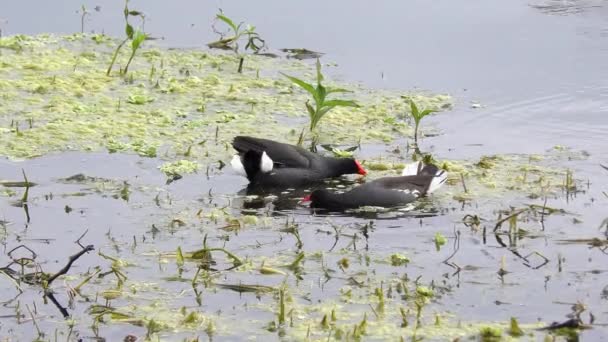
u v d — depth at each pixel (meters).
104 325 23.86
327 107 40.19
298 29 50.12
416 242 29.12
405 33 49.66
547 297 25.48
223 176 34.47
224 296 25.48
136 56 46.88
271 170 34.00
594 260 27.69
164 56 47.00
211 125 39.06
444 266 27.44
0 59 45.19
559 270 27.06
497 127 39.19
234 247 28.53
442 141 37.94
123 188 32.81
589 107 40.75
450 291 25.84
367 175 35.19
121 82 43.44
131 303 25.00
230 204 32.12
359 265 27.44
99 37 48.56
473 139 38.03
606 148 36.81
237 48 48.25
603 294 25.61
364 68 45.53
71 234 29.12
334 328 23.75
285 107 41.38
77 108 39.84
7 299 25.11
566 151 36.59
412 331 23.62
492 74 44.47
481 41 48.50
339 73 45.06
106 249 28.14
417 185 32.81
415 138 38.22
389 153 36.91
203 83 43.66
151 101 41.34
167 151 36.31
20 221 29.92
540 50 47.16
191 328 23.75
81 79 43.34
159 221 30.31
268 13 52.25
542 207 31.33
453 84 43.59
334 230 30.05
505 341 23.11
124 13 51.41
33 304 24.88
